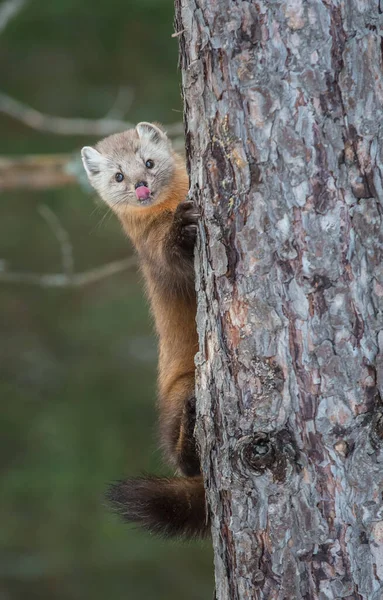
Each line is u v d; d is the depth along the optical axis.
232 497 6.48
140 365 24.06
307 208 6.26
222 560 6.74
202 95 6.79
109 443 22.44
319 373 6.23
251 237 6.45
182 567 20.30
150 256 10.68
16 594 19.44
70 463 21.84
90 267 23.98
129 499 8.62
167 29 23.00
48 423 22.98
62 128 19.28
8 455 22.41
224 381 6.66
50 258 24.19
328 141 6.21
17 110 19.33
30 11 22.56
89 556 20.12
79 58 23.70
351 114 6.20
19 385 24.00
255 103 6.40
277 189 6.35
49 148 23.23
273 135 6.35
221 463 6.74
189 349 10.30
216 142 6.66
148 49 23.36
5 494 20.98
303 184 6.27
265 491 6.32
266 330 6.41
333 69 6.21
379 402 6.16
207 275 6.89
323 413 6.21
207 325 6.94
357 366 6.18
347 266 6.20
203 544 9.67
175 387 10.23
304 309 6.28
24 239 24.11
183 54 7.05
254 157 6.43
